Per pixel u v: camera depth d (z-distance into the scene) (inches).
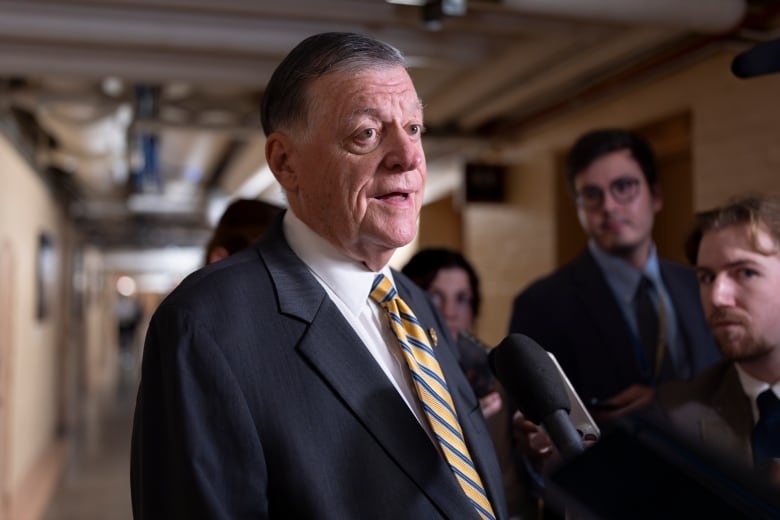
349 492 37.7
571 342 73.9
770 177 117.8
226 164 308.3
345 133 40.9
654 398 57.8
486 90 174.1
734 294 50.6
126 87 178.7
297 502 36.8
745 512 20.2
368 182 41.1
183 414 36.1
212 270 41.8
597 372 71.6
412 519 38.2
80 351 422.9
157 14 122.3
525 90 169.5
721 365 54.6
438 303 83.2
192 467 35.3
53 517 188.5
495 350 39.6
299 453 37.3
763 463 40.7
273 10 114.4
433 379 44.1
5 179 183.2
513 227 209.6
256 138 208.5
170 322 38.3
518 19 126.2
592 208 73.8
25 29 119.3
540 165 195.6
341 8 115.7
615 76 158.1
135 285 912.9
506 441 60.2
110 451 272.4
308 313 40.9
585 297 74.2
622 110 161.0
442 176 260.7
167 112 201.0
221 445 36.2
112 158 233.0
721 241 51.4
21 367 207.0
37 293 240.5
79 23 120.0
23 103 175.3
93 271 533.3
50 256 270.2
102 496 207.9
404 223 41.7
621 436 22.4
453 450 42.2
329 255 43.9
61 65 140.6
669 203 160.7
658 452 21.7
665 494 21.2
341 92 41.0
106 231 498.3
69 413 340.2
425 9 107.0
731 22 109.3
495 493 44.5
